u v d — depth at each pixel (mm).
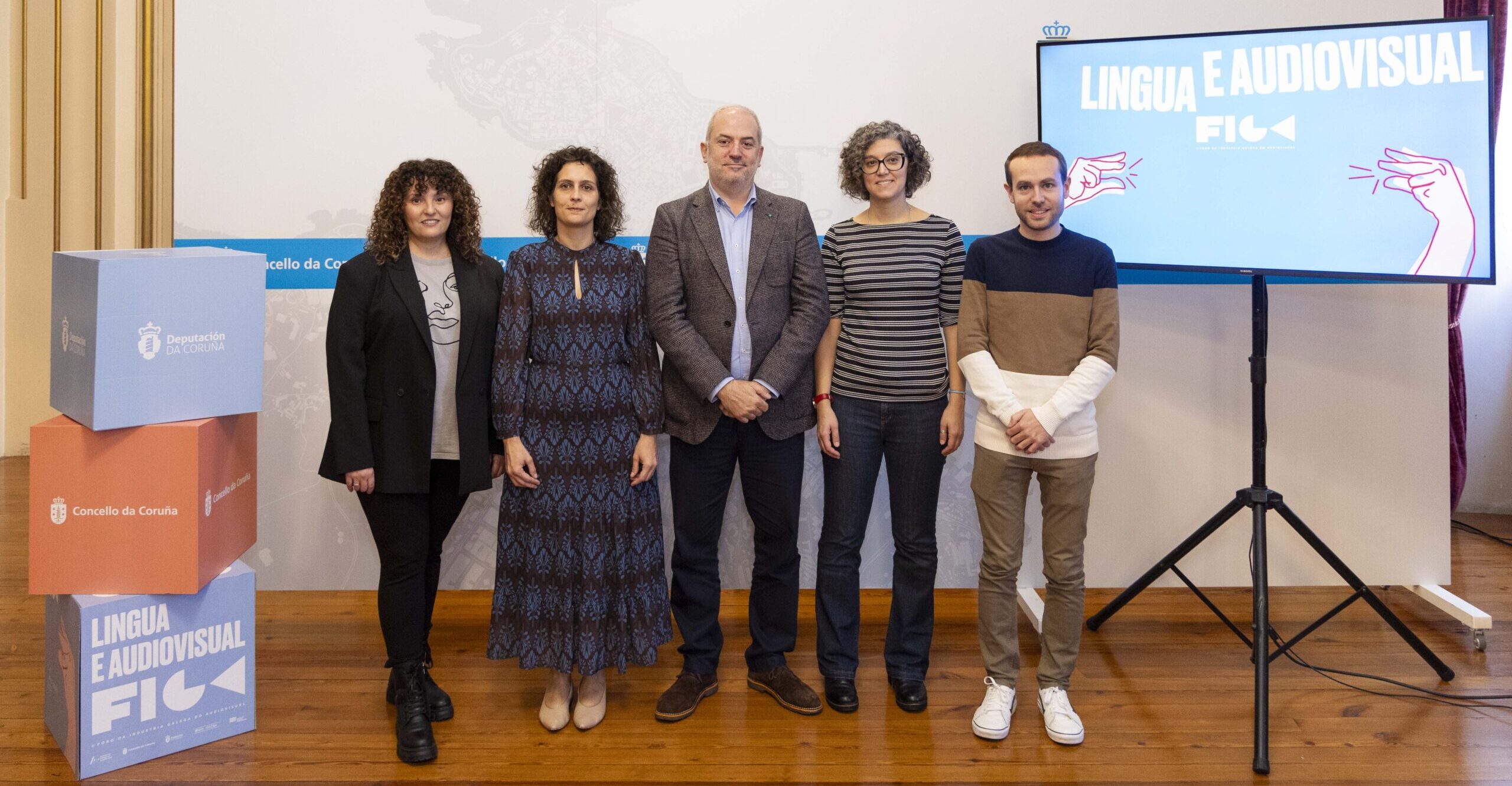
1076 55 2418
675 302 2037
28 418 4848
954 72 2707
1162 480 2793
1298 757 1888
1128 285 2750
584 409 1938
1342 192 2219
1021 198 1951
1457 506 3822
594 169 2016
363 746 1926
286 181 2695
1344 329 2744
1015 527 2018
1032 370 1979
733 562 2840
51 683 1936
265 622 2602
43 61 4574
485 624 2650
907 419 2092
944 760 1878
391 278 1937
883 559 2865
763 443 2096
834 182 2734
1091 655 2418
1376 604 2238
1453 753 1902
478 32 2688
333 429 1936
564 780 1798
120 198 4598
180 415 1823
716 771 1833
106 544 1799
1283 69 2258
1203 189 2328
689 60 2705
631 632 1992
